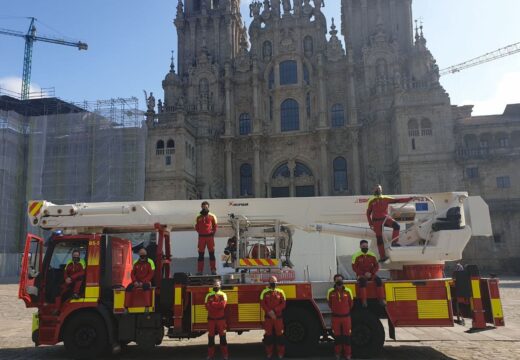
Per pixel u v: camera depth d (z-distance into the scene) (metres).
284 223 16.72
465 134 66.81
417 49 71.06
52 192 64.81
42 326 14.93
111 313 15.09
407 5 74.31
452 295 15.04
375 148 67.38
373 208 15.81
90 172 64.56
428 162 60.22
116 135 64.38
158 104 72.75
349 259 27.66
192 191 67.88
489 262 57.84
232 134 72.19
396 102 61.81
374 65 70.44
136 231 16.94
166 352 16.19
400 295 14.72
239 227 16.73
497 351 15.25
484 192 60.56
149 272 15.23
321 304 14.95
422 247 15.34
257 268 16.03
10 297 36.66
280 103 73.06
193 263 24.31
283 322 14.63
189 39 79.81
